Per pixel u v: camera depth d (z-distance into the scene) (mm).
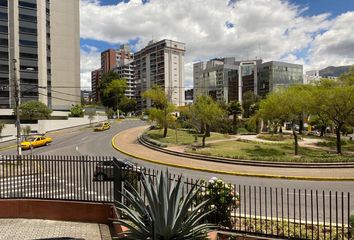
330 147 36250
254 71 120500
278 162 24328
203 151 30594
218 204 7688
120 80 121250
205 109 40375
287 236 7082
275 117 33375
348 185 17422
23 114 55406
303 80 118438
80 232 8336
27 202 9516
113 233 8234
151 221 5770
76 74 87688
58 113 70312
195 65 154125
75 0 87188
